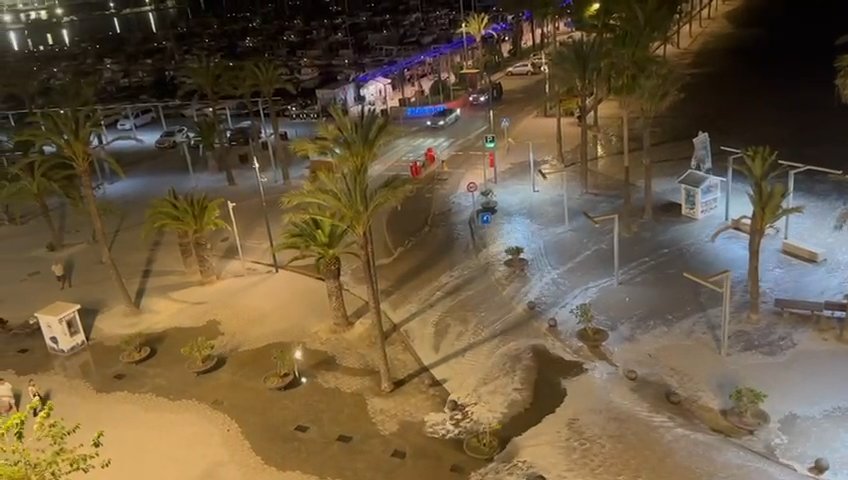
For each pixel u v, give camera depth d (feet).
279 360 94.53
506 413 83.61
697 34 315.17
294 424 86.43
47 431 59.72
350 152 82.64
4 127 262.06
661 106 124.98
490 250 125.59
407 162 181.98
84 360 106.52
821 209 124.26
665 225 126.31
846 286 99.66
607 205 138.21
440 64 296.92
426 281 118.01
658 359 89.15
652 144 172.04
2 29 602.85
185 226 121.39
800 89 204.85
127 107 237.66
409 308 110.11
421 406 87.15
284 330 108.17
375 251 131.64
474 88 250.78
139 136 241.14
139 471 80.89
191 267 130.21
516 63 296.51
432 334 102.17
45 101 278.87
